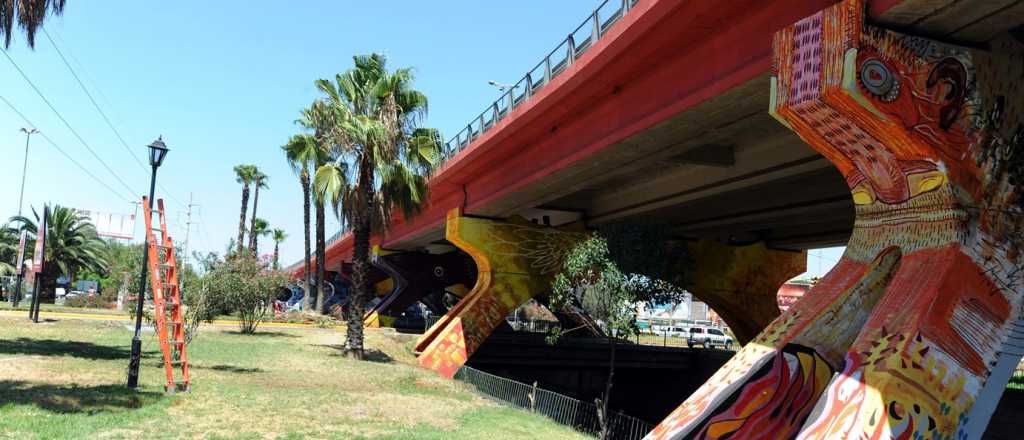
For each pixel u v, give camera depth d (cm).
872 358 1002
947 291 1031
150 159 1509
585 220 3384
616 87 1902
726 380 1205
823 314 1198
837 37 1084
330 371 2175
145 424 1162
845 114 1106
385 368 2411
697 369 3859
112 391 1392
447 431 1398
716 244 3488
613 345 2008
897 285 1105
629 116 1836
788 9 1285
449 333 3050
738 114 1617
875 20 1078
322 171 2511
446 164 3156
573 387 4028
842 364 1054
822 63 1109
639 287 1966
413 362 2914
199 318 2480
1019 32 1178
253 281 3219
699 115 1631
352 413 1484
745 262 3528
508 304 3269
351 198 2577
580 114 2130
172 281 1540
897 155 1126
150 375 1680
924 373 965
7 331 2481
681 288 2100
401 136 2636
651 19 1527
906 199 1155
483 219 3334
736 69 1419
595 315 2022
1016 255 1123
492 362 3572
